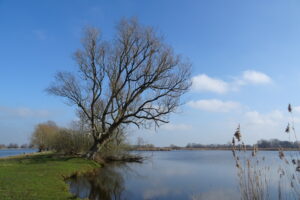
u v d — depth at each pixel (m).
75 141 37.53
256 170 7.98
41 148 70.12
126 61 29.45
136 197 15.29
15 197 10.50
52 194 11.98
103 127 30.84
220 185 18.89
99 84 30.23
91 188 17.02
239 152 8.05
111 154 40.25
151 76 29.16
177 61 29.58
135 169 30.02
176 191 17.00
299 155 7.10
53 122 72.94
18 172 17.64
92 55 29.77
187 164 37.06
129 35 29.28
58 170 20.08
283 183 15.13
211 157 58.00
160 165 35.72
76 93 30.06
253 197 7.81
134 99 30.02
